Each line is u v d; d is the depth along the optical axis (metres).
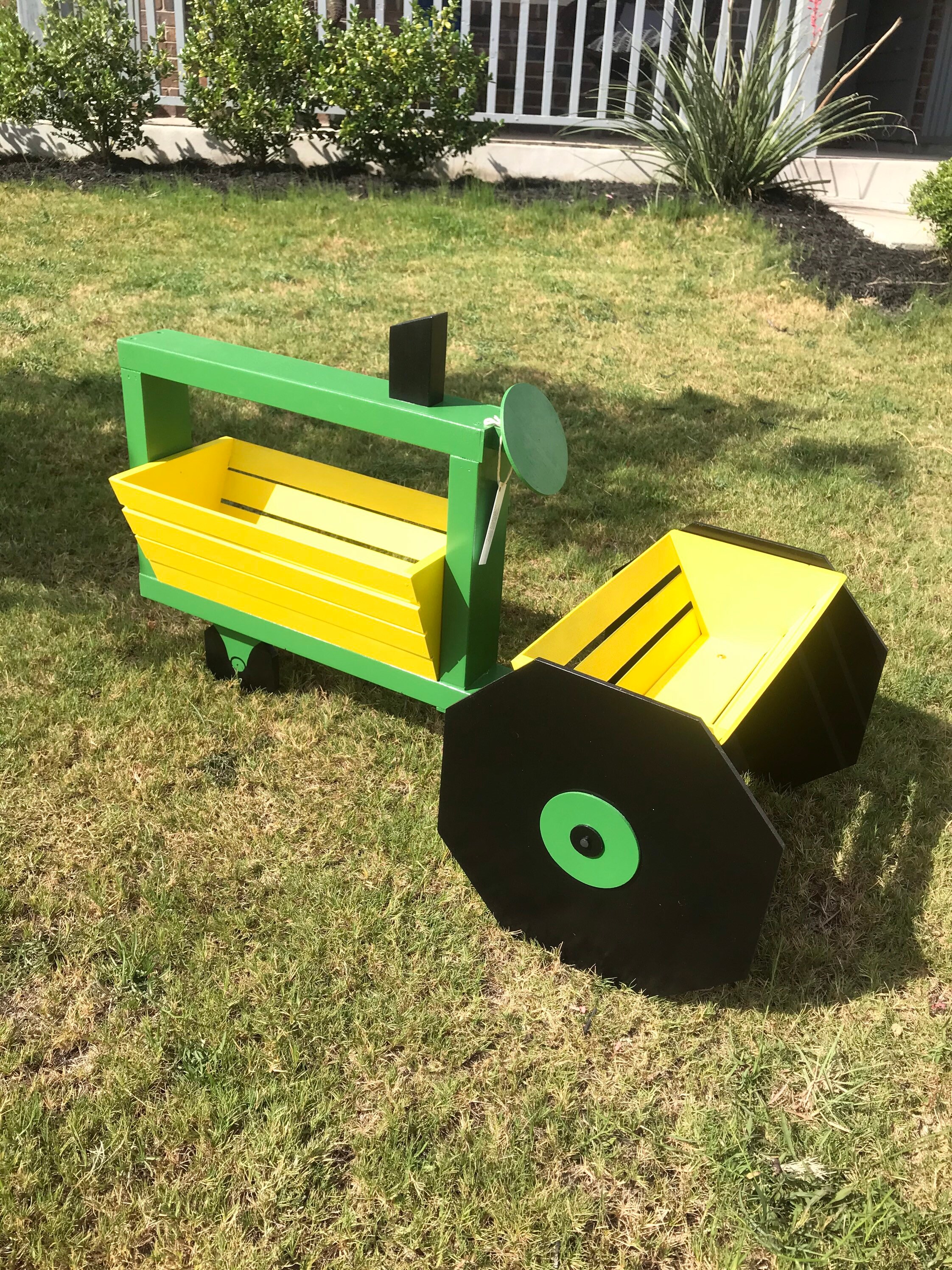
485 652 1.84
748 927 1.41
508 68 7.25
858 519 2.94
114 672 2.15
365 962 1.58
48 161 6.17
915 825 1.91
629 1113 1.39
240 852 1.76
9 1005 1.49
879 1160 1.35
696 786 1.36
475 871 1.64
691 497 3.03
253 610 2.00
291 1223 1.26
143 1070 1.40
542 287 4.70
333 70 5.66
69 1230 1.23
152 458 2.08
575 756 1.45
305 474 2.13
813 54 6.02
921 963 1.64
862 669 1.93
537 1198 1.28
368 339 3.97
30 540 2.57
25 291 4.27
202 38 5.74
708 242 5.29
